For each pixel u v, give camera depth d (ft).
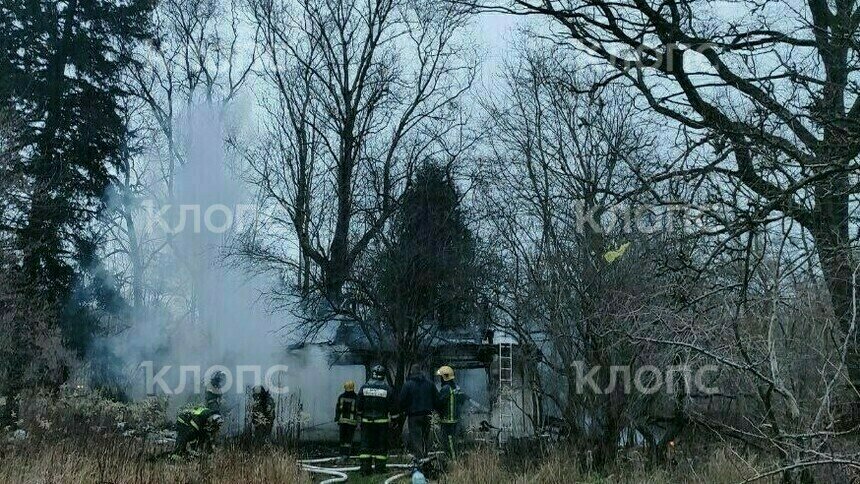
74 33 88.69
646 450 36.60
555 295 39.47
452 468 39.47
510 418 51.16
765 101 28.27
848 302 26.25
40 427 42.98
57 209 79.51
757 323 26.35
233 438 46.47
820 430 24.16
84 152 87.61
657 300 29.35
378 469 45.32
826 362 24.48
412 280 63.52
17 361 61.00
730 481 29.73
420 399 45.44
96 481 33.06
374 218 72.08
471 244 62.69
